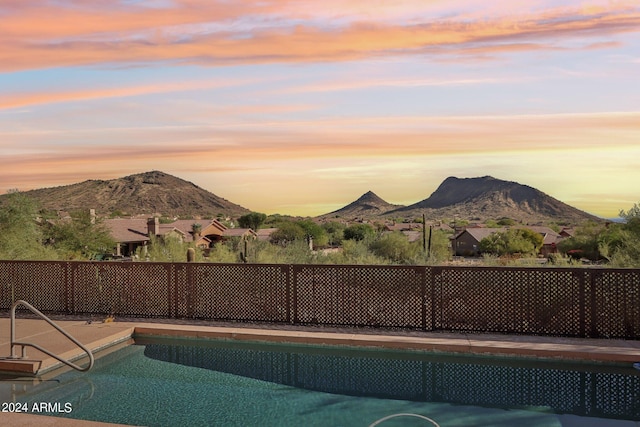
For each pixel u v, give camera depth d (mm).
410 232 37438
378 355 6910
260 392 5691
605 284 6957
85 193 134750
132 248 42156
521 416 4992
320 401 5418
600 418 4930
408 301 7617
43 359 6266
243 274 8289
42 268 9141
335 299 7910
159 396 5555
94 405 5285
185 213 133750
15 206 19516
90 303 8945
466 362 6594
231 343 7512
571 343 6723
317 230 47844
